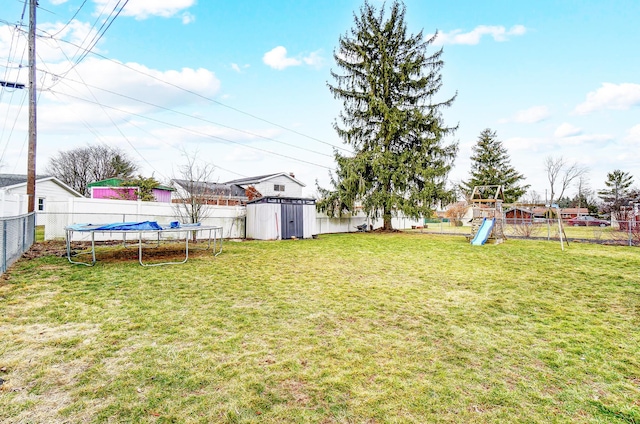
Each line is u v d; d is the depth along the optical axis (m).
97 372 2.45
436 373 2.56
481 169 36.25
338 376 2.48
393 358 2.81
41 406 2.02
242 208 14.12
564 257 8.89
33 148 9.39
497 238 13.34
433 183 15.89
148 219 11.27
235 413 2.00
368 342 3.14
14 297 4.22
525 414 2.06
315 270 6.68
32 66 9.45
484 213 14.52
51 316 3.59
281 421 1.94
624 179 40.59
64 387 2.24
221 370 2.53
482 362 2.77
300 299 4.56
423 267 7.22
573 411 2.10
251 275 6.04
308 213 14.52
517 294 5.00
